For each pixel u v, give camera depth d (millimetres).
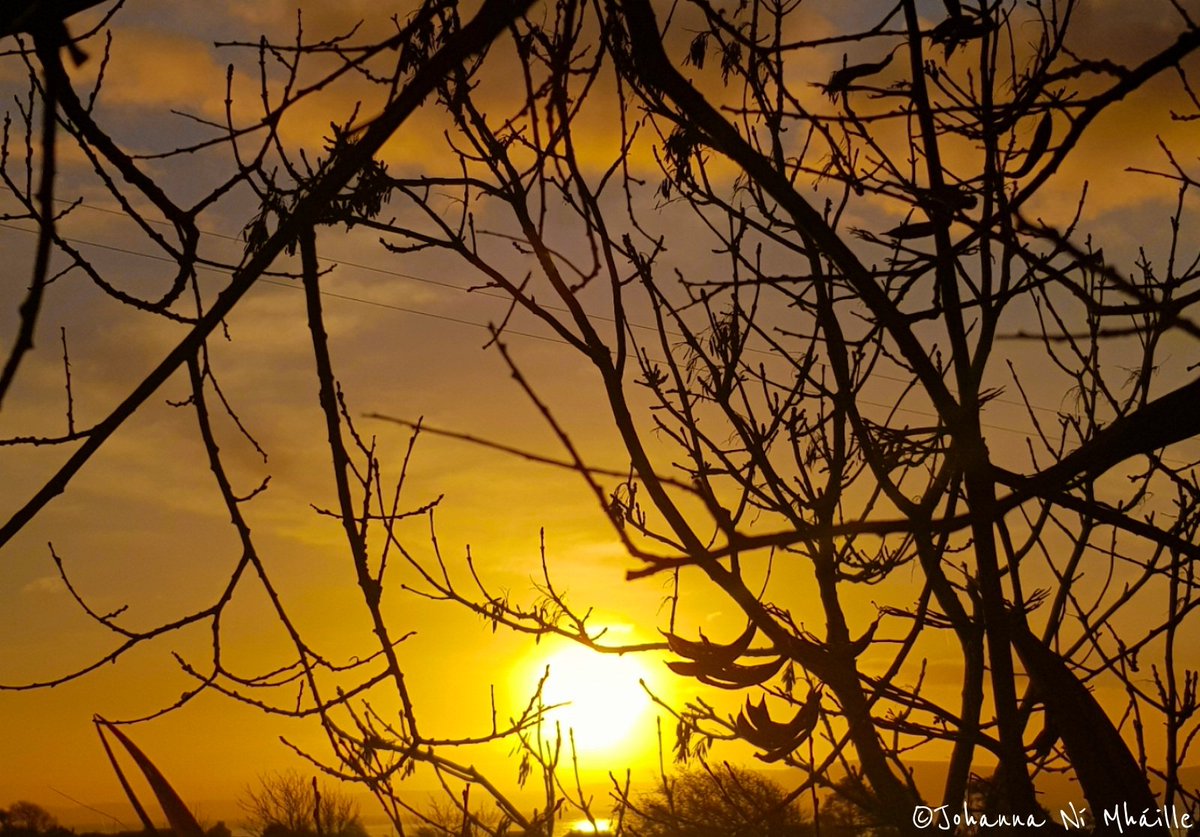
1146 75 2041
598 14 2961
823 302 3094
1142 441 1904
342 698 2779
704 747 3250
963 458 2307
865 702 2826
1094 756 2717
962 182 2805
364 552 2617
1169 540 1959
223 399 3061
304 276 2523
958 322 2590
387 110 1739
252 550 2678
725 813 3215
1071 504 1978
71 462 1845
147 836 2607
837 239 2248
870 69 2920
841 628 3203
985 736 2770
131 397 1849
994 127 2688
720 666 2984
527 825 3170
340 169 1777
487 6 1688
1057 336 1797
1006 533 2975
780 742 3004
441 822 3260
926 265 2959
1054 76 2285
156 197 2672
